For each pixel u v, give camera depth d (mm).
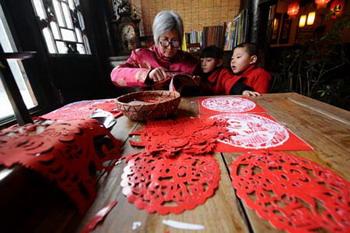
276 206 294
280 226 262
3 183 258
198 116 730
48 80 1534
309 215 276
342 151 445
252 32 2033
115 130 639
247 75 1415
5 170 281
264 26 1991
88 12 2184
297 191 321
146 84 1020
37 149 330
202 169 397
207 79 1531
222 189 339
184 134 568
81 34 2137
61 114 799
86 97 2094
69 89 1814
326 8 2572
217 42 2318
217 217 284
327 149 455
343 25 1837
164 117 719
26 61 1346
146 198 324
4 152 323
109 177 390
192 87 1212
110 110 859
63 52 1797
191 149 472
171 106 696
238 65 1476
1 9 1182
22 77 1359
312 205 292
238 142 504
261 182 346
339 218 269
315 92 2061
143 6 2502
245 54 1428
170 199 319
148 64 1333
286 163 400
